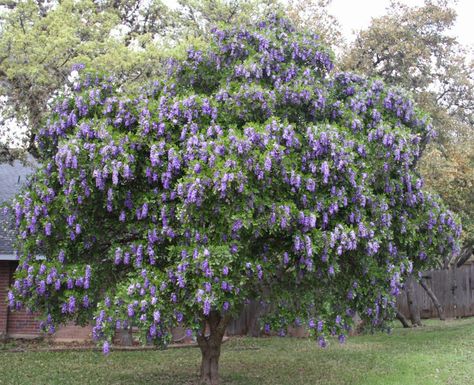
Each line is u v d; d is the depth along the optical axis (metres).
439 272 21.61
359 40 19.66
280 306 7.95
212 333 9.10
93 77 8.43
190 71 8.73
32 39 11.70
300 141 7.46
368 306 8.36
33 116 12.12
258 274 7.20
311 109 8.23
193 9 17.33
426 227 9.20
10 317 14.30
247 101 7.66
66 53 12.41
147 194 7.44
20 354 12.48
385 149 8.30
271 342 15.30
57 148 7.99
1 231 13.17
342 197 7.39
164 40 14.33
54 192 7.69
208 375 9.15
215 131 7.25
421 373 10.20
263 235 7.67
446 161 17.22
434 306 21.38
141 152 7.53
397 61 19.67
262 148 6.93
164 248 7.51
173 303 6.96
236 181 6.54
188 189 6.57
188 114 7.46
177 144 7.53
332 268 7.46
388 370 10.62
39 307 7.94
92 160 7.09
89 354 12.68
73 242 7.96
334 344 14.76
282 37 8.81
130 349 13.26
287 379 10.05
